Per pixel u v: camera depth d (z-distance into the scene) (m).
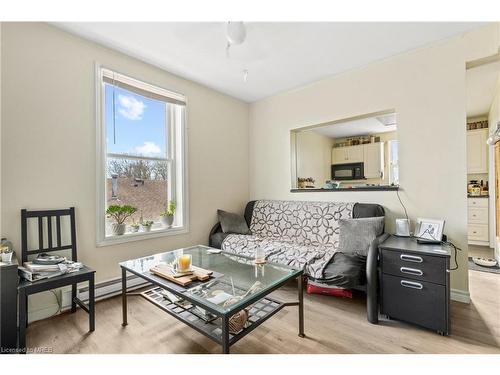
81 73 2.23
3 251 1.67
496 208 3.69
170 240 2.91
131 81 2.58
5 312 1.50
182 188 3.05
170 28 2.10
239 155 3.85
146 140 2.80
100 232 2.33
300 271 1.73
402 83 2.55
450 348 1.58
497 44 2.06
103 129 2.38
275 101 3.67
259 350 1.57
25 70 1.94
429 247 1.90
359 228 2.38
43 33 2.03
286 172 3.57
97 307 2.18
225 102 3.63
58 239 2.03
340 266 2.09
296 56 2.57
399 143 2.58
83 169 2.24
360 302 2.24
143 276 1.70
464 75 2.22
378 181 4.28
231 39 1.90
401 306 1.86
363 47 2.42
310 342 1.65
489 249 3.97
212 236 3.26
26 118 1.94
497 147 3.50
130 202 2.67
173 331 1.80
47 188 2.04
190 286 1.53
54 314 2.04
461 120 2.24
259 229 3.41
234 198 3.75
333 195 3.09
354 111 2.88
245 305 1.32
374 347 1.59
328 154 4.65
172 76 2.96
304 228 3.02
